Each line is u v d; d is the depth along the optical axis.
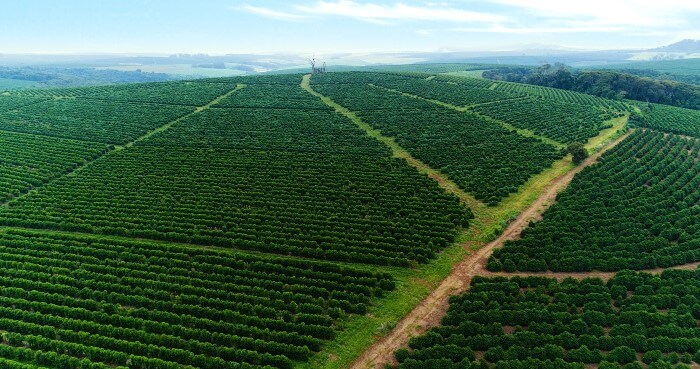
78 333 42.75
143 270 53.94
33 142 102.44
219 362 39.78
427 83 185.50
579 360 39.34
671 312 44.16
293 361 40.84
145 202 72.44
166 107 143.62
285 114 135.25
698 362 38.91
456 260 56.34
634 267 52.94
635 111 134.75
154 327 44.09
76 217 67.25
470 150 96.75
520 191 75.62
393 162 90.56
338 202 72.44
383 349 41.97
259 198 73.75
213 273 53.62
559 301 46.97
